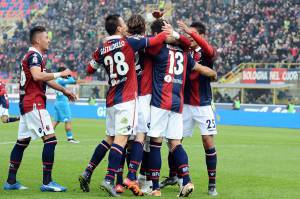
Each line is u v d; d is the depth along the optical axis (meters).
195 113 22.45
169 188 24.06
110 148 21.55
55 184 22.05
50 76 21.52
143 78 21.47
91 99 102.56
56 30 128.00
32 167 29.34
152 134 21.25
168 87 21.27
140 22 21.44
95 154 21.88
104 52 21.08
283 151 42.38
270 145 47.75
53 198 20.11
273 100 97.25
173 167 23.81
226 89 101.38
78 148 41.06
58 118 46.94
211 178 21.97
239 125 84.69
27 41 128.88
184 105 22.69
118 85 20.95
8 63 125.81
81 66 117.62
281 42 107.31
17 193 21.38
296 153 40.94
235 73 103.19
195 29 22.73
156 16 22.64
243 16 114.69
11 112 103.25
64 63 120.88
